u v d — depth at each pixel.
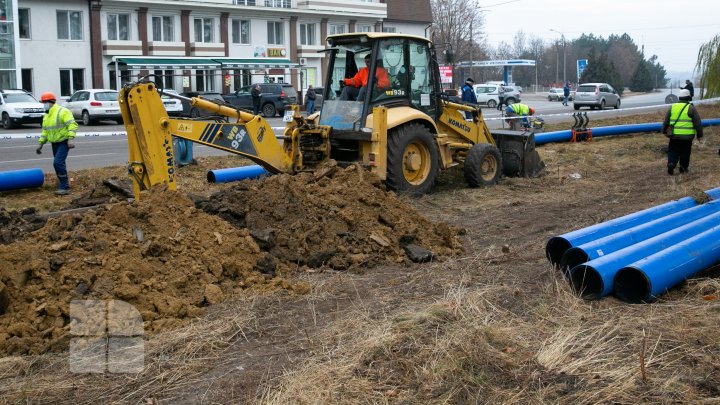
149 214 6.41
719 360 4.58
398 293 6.14
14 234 6.56
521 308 5.64
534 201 10.93
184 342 5.06
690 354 4.66
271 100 33.62
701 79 30.59
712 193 9.00
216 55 40.72
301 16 44.97
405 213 8.18
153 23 38.59
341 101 10.72
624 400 4.10
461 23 71.88
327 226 7.40
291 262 6.86
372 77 10.44
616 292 5.82
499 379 4.40
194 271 6.02
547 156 15.99
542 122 17.45
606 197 11.23
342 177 8.66
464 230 8.70
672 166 13.48
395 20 52.09
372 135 10.14
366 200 7.96
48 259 5.60
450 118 11.99
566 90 46.88
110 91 28.95
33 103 26.50
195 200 7.57
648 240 6.54
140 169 7.89
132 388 4.44
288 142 10.06
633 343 4.85
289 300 5.97
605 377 4.37
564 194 11.53
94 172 13.14
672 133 13.32
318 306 5.84
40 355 4.91
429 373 4.44
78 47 35.59
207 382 4.50
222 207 7.26
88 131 24.48
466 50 72.62
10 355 4.91
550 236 8.48
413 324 5.18
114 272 5.66
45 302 5.29
